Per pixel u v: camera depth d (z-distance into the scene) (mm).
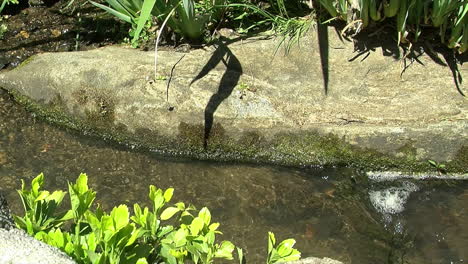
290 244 2418
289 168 3910
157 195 2422
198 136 3930
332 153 3887
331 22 4180
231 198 3693
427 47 4082
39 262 2029
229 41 4211
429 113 3885
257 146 3924
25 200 2379
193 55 4160
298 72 4039
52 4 4965
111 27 4699
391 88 3977
